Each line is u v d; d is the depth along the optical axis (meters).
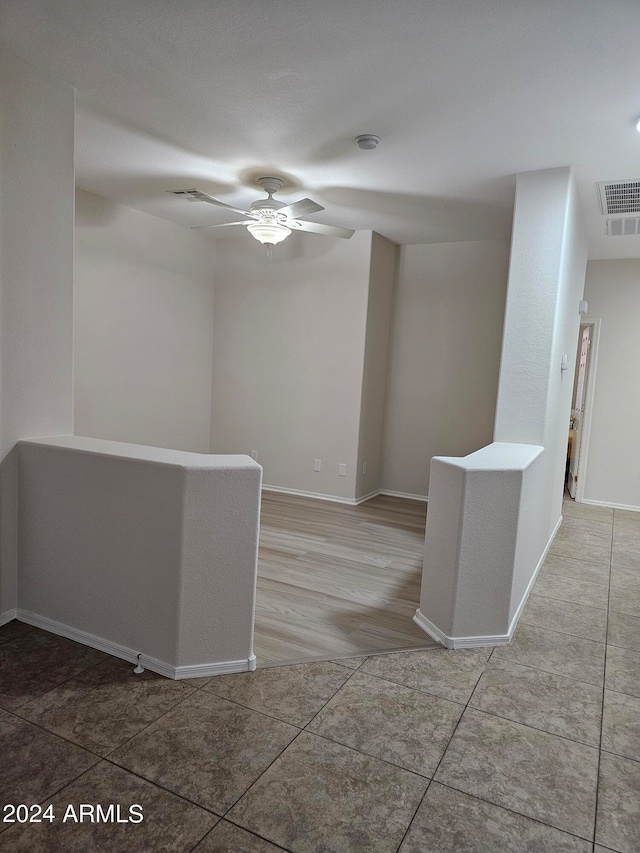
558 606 3.19
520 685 2.34
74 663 2.34
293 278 5.51
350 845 1.52
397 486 5.84
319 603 3.12
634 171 3.25
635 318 5.51
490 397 5.36
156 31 2.17
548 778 1.81
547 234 3.32
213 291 5.91
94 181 4.03
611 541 4.54
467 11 1.94
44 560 2.59
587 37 2.05
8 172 2.43
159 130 3.08
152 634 2.30
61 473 2.49
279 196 4.16
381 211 4.43
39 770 1.73
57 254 2.69
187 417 5.68
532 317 3.37
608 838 1.58
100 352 4.58
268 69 2.40
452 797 1.71
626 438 5.64
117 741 1.88
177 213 4.87
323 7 1.96
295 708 2.11
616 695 2.30
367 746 1.92
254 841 1.51
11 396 2.56
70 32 2.21
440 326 5.53
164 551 2.22
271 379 5.70
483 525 2.59
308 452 5.58
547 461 3.62
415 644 2.67
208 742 1.89
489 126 2.80
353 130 2.94
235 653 2.34
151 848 1.48
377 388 5.61
